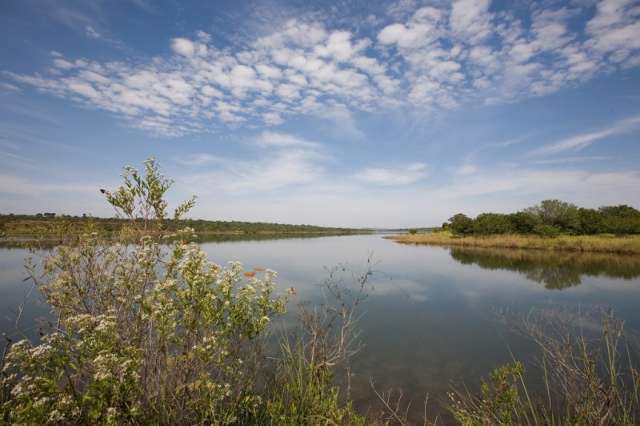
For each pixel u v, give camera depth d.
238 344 4.34
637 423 4.20
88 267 4.26
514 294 14.71
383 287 16.27
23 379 2.89
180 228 4.35
